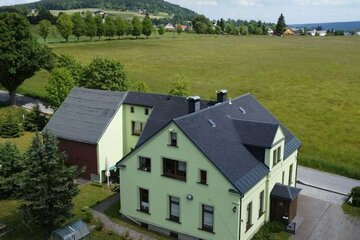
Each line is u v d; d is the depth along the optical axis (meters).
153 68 122.69
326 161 50.50
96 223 34.34
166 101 42.88
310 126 68.19
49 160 29.91
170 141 30.91
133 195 34.22
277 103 84.12
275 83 103.69
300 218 35.41
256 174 30.77
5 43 66.44
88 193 40.75
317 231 33.38
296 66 127.31
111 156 45.06
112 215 35.97
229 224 29.38
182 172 31.17
